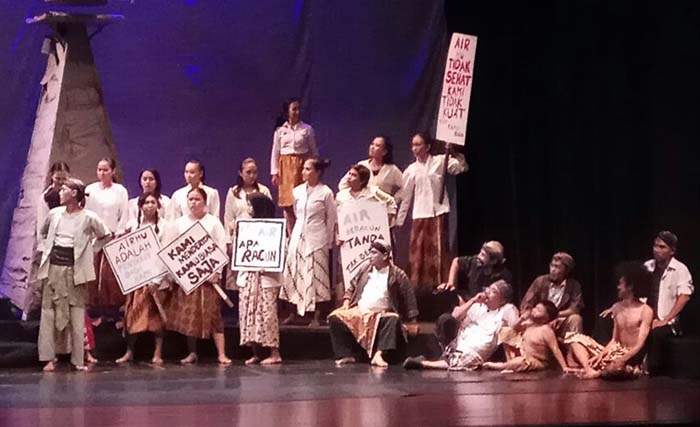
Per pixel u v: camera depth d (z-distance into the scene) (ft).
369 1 40.78
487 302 32.53
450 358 32.01
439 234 37.45
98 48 40.78
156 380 29.50
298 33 41.11
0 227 39.55
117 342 35.19
